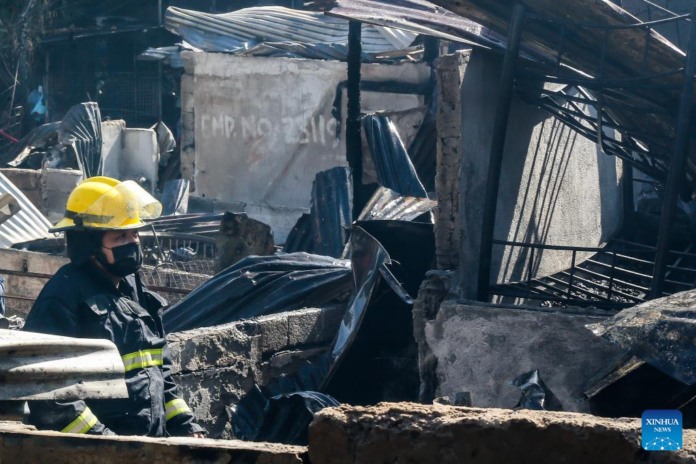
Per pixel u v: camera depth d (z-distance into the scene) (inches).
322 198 365.7
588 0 189.3
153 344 126.3
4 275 365.4
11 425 79.7
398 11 255.3
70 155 671.8
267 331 228.8
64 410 105.3
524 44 227.9
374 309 233.0
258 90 590.9
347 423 68.7
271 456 68.5
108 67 1027.9
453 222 214.8
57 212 564.4
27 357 87.6
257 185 597.9
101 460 72.4
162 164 729.0
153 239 422.0
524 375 187.5
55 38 1007.0
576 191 306.8
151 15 1050.1
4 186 499.8
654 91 204.7
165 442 71.2
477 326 201.8
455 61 212.7
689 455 62.5
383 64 550.9
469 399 183.9
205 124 608.7
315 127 577.9
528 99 236.2
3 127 1006.4
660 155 226.1
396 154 374.6
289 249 363.9
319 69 572.7
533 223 265.6
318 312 251.4
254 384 222.7
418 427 67.5
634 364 151.9
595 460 64.5
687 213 333.1
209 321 256.1
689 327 133.0
